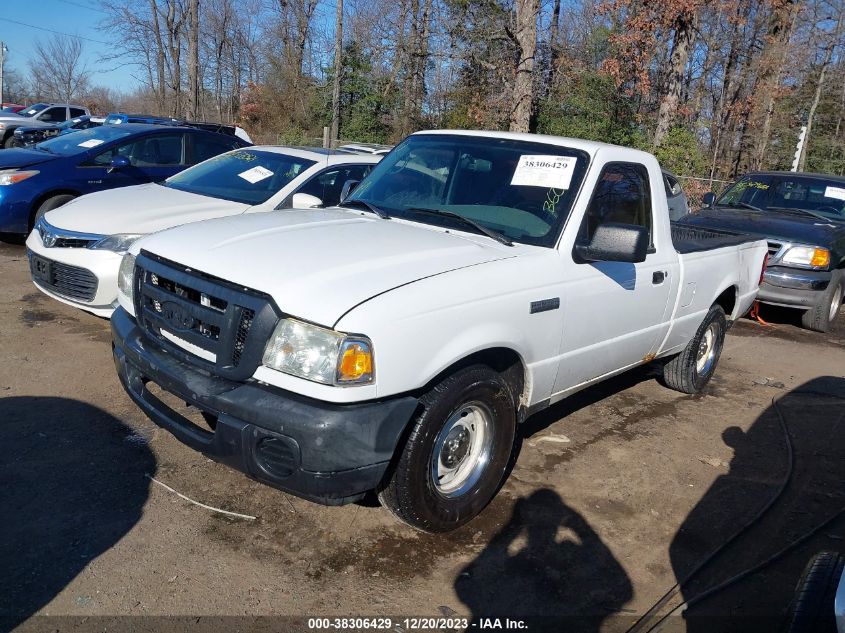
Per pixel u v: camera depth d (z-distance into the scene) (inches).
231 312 120.6
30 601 113.1
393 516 145.8
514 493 160.1
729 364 284.7
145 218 234.1
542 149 169.6
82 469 153.3
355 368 114.0
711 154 1203.2
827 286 337.7
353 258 129.1
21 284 287.6
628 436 199.2
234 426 117.8
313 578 124.8
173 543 131.0
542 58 955.3
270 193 265.7
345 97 1219.9
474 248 144.0
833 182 383.9
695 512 159.8
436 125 1135.0
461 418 137.5
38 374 199.5
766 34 1079.0
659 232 189.3
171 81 1715.1
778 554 144.9
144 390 142.3
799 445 202.7
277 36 1403.8
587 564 136.2
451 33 915.4
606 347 172.2
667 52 923.4
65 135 379.6
